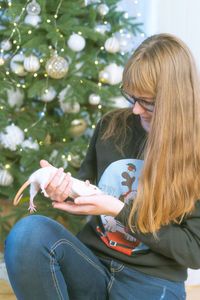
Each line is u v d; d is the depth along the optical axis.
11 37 1.91
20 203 1.89
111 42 1.97
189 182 0.95
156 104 0.93
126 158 1.09
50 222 0.96
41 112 2.07
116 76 2.01
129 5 2.44
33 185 0.98
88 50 2.07
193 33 2.21
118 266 1.02
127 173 1.08
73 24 1.97
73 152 1.98
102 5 2.04
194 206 0.97
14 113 1.99
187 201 0.95
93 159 1.20
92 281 1.01
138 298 0.97
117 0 2.08
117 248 1.03
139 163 1.07
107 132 1.13
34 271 0.89
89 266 1.00
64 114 2.08
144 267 1.00
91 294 1.02
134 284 0.99
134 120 1.13
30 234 0.91
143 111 0.99
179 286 1.00
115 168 1.09
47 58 1.83
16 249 0.90
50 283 0.91
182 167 0.95
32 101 2.11
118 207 0.95
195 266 0.96
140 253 1.02
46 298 0.91
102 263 1.06
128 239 1.04
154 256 1.00
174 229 0.96
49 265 0.91
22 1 1.92
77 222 1.99
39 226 0.93
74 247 0.98
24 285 0.90
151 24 2.37
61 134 2.04
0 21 2.03
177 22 2.26
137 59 0.94
